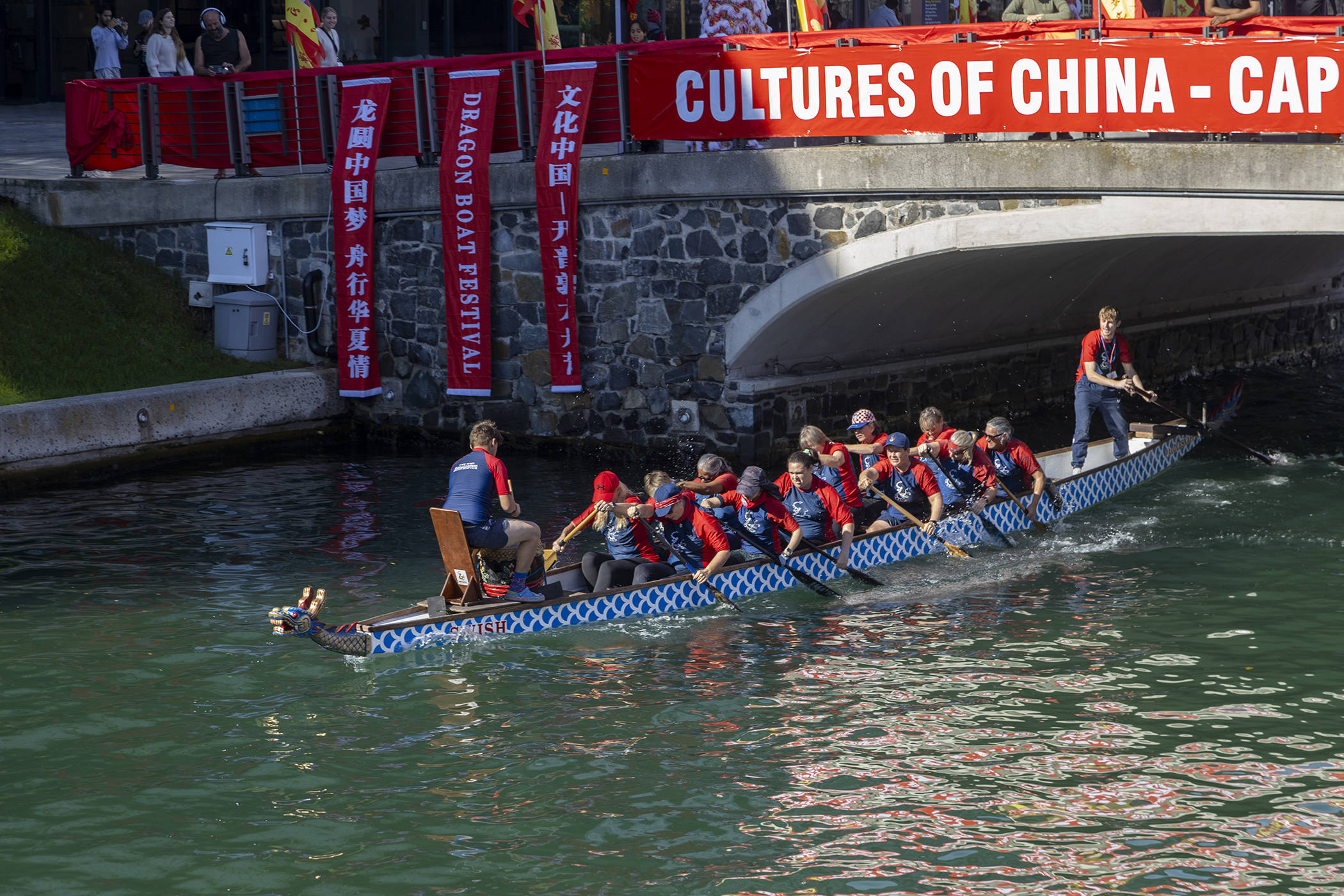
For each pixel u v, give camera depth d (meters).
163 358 34.41
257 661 19.14
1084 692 17.52
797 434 32.69
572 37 54.59
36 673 18.69
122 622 20.75
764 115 29.41
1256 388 42.16
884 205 28.92
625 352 32.41
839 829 14.02
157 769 15.73
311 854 13.73
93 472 30.70
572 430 33.22
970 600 21.61
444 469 31.56
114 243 36.53
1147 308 41.62
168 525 26.39
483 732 16.67
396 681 18.38
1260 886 12.77
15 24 54.50
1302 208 24.69
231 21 53.28
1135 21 25.88
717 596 21.47
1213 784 14.83
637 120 30.78
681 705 17.41
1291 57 24.19
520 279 33.06
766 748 16.05
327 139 34.56
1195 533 25.22
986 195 27.69
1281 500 27.47
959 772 15.28
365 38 52.97
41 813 14.63
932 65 27.50
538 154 31.72
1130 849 13.48
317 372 35.09
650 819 14.34
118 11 53.09
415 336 34.44
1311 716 16.61
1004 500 25.12
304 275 35.44
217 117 35.62
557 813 14.52
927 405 36.28
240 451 33.41
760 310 30.55
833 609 21.36
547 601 20.25
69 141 36.38
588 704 17.50
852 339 33.56
